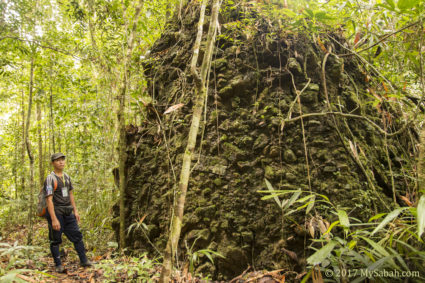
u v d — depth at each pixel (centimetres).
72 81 527
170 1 409
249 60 315
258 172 284
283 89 303
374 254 184
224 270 266
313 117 288
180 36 379
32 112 877
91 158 538
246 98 312
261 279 239
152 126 369
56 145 823
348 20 304
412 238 186
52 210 299
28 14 435
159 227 318
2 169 794
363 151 287
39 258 341
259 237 266
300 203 258
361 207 252
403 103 313
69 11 479
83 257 316
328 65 318
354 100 312
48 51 509
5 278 149
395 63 350
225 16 344
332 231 240
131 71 441
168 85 377
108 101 478
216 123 309
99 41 506
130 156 373
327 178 268
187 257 279
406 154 315
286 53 310
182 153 319
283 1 338
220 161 298
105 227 400
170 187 318
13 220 652
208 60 185
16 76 567
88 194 541
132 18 448
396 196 287
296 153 279
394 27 322
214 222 280
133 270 261
